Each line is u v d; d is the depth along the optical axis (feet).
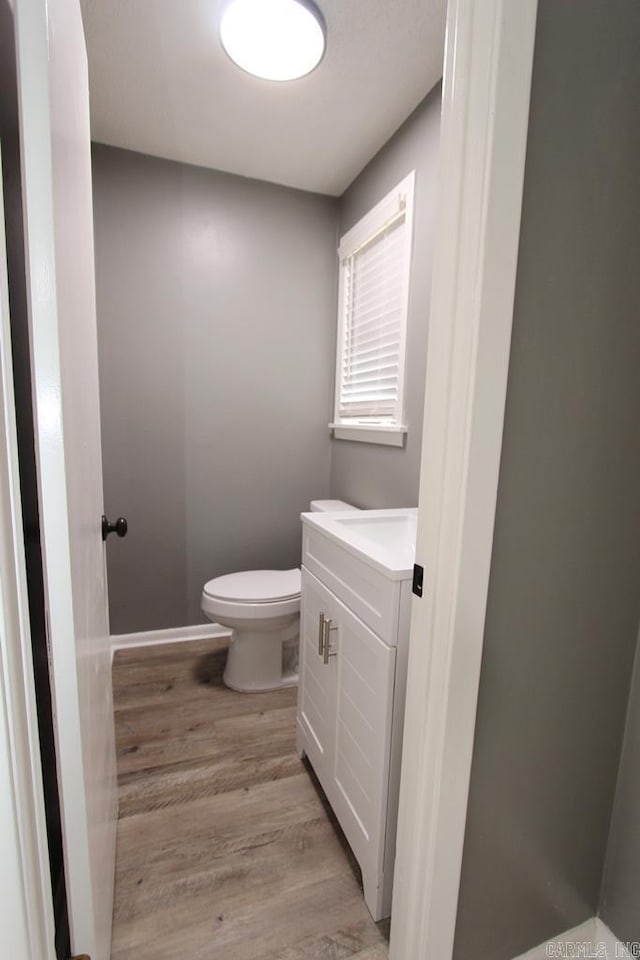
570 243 2.31
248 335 7.56
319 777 4.48
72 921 2.27
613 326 2.53
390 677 3.14
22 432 2.10
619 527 2.79
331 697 4.17
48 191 1.83
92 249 3.56
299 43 4.53
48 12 1.90
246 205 7.27
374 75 5.01
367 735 3.45
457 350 2.23
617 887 3.15
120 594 7.38
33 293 1.77
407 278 5.69
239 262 7.36
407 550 3.63
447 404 2.30
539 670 2.71
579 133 2.23
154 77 5.12
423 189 5.38
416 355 5.60
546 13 2.06
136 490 7.25
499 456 2.32
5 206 1.98
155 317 7.01
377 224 6.36
